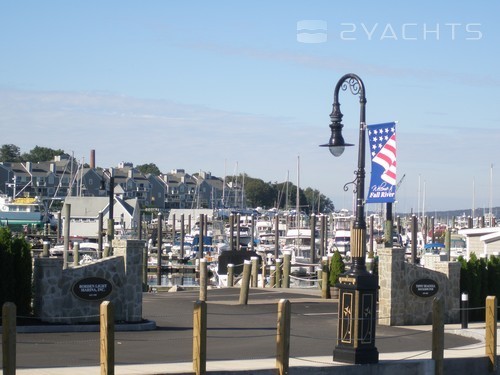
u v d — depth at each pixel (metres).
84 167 153.50
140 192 171.25
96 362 17.31
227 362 18.05
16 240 22.94
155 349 19.98
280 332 17.11
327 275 35.38
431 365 19.39
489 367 20.55
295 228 116.56
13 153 196.12
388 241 37.19
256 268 45.44
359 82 19.23
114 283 24.11
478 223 131.00
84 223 112.31
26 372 15.49
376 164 24.64
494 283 30.08
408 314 27.55
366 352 18.56
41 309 22.98
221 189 189.88
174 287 53.75
